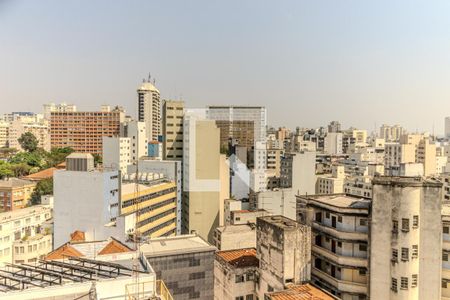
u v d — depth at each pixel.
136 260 41.25
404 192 55.75
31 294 29.20
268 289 61.03
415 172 62.31
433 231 55.38
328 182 154.38
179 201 126.81
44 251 93.12
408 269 55.22
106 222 84.81
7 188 144.12
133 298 31.23
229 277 65.50
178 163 126.25
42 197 126.56
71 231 86.69
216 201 133.00
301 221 71.00
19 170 192.50
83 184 85.81
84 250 63.34
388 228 56.88
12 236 98.00
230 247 88.56
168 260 65.44
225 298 66.75
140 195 98.56
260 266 63.69
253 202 132.25
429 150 199.88
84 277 32.62
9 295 28.61
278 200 133.50
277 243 58.91
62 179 87.50
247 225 95.44
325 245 66.31
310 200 69.25
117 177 89.50
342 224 62.38
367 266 58.84
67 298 30.02
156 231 107.50
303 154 152.38
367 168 175.00
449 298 57.78
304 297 51.00
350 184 149.88
